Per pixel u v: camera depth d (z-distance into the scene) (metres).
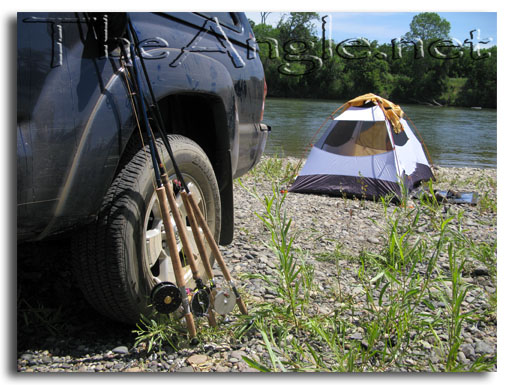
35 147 1.84
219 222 3.02
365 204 5.94
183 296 2.29
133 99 2.16
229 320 2.63
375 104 6.83
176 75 2.45
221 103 2.91
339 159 6.58
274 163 8.48
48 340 2.36
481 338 2.65
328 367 2.27
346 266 3.68
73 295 2.74
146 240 2.37
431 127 21.64
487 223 5.22
